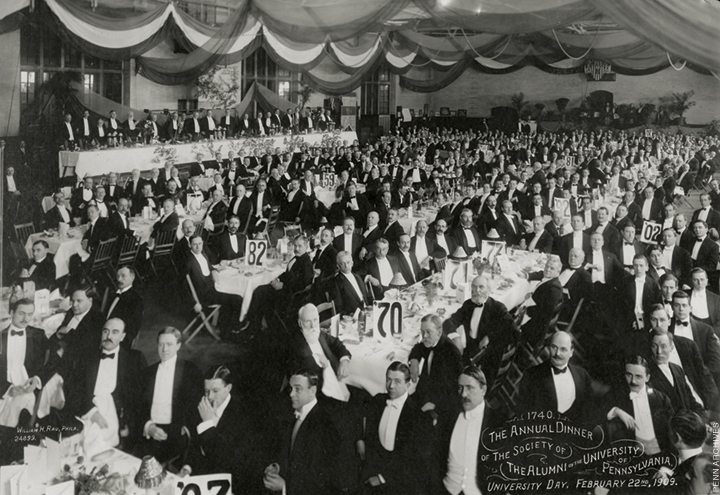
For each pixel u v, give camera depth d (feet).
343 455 18.74
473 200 32.53
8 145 27.14
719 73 19.77
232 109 42.57
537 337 23.22
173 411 19.63
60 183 27.96
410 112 39.04
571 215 30.42
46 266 24.44
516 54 36.04
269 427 19.12
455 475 19.11
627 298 25.00
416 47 38.27
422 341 19.36
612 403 21.20
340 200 34.73
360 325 19.85
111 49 31.48
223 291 23.89
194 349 22.04
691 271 25.95
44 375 20.47
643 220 29.96
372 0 25.12
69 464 18.76
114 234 26.07
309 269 24.14
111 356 20.70
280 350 20.81
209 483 18.47
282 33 26.89
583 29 33.91
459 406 19.24
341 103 41.19
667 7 19.58
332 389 19.02
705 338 23.45
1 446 19.16
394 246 29.25
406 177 35.76
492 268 24.32
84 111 32.09
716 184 30.14
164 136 39.17
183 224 25.58
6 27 27.37
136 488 18.25
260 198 32.99
